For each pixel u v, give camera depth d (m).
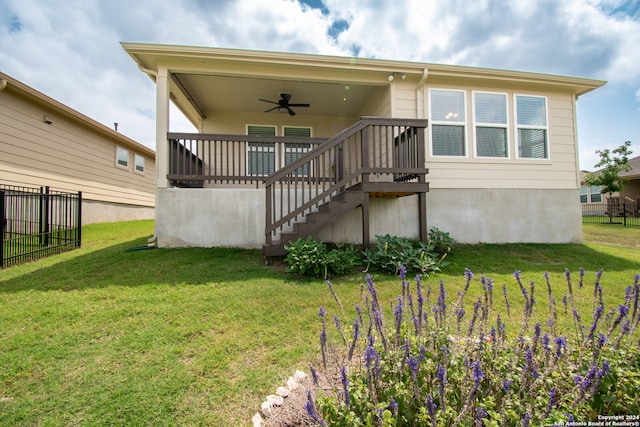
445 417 1.20
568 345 1.76
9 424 1.73
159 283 3.93
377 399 1.39
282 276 4.29
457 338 1.71
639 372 1.45
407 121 5.38
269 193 4.97
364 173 5.20
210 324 2.87
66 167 8.95
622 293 3.79
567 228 7.00
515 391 1.41
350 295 3.61
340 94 7.86
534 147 7.05
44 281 4.02
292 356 2.39
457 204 6.65
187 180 6.16
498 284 4.11
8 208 7.07
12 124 7.38
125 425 1.72
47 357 2.34
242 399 1.93
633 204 15.16
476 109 6.87
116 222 10.63
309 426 1.54
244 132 9.01
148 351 2.43
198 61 6.00
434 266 4.58
